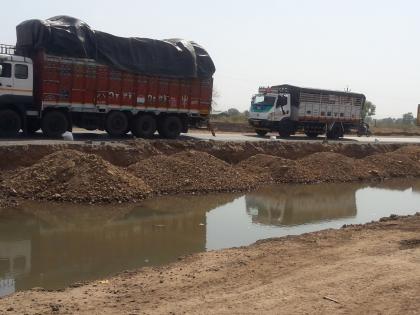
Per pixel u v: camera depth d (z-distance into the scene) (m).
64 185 14.62
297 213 15.70
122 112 22.50
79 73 20.86
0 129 19.34
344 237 10.69
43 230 12.10
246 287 7.45
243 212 15.20
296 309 6.45
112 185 14.90
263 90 33.84
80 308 6.67
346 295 6.93
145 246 11.14
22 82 19.52
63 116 20.83
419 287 7.20
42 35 19.81
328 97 34.38
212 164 18.64
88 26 21.14
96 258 10.16
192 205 15.51
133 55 22.14
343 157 23.70
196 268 8.59
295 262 8.74
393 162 25.59
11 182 14.59
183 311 6.45
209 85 24.75
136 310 6.54
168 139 22.89
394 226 11.83
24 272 9.17
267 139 27.89
